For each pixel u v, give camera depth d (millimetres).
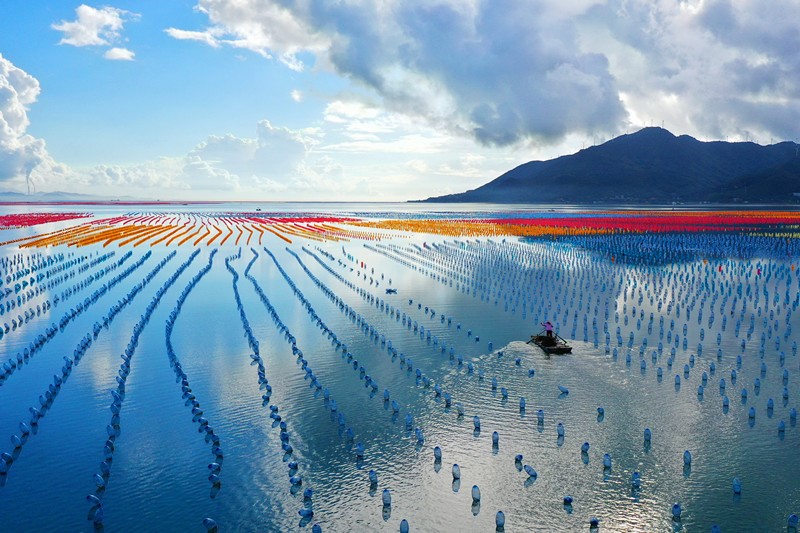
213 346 35219
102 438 22797
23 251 83375
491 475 19781
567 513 17594
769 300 47594
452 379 29062
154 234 115812
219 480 19547
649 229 117812
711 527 16641
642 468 20125
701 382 28406
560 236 105125
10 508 18109
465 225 142125
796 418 24031
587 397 26531
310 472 20031
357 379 29219
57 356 33406
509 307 45781
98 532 16875
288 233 121750
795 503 17984
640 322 40531
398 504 18125
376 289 53969
